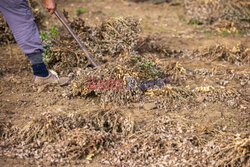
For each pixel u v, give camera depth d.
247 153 3.07
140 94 4.32
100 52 5.21
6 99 4.18
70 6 9.04
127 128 3.59
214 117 3.94
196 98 4.36
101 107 4.07
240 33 7.29
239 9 8.27
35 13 6.68
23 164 3.04
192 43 6.58
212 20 8.02
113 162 3.17
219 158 3.13
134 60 4.56
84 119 3.69
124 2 9.77
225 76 5.11
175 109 4.11
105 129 3.68
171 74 5.01
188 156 3.19
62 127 3.53
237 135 3.34
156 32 7.29
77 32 5.57
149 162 3.17
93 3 9.50
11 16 3.99
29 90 4.48
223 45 6.21
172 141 3.37
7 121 3.67
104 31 5.61
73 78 4.71
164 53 5.97
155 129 3.61
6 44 6.05
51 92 4.44
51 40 5.18
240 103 4.27
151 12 8.99
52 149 3.23
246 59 5.78
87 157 3.21
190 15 8.60
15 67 5.11
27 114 3.87
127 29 5.50
